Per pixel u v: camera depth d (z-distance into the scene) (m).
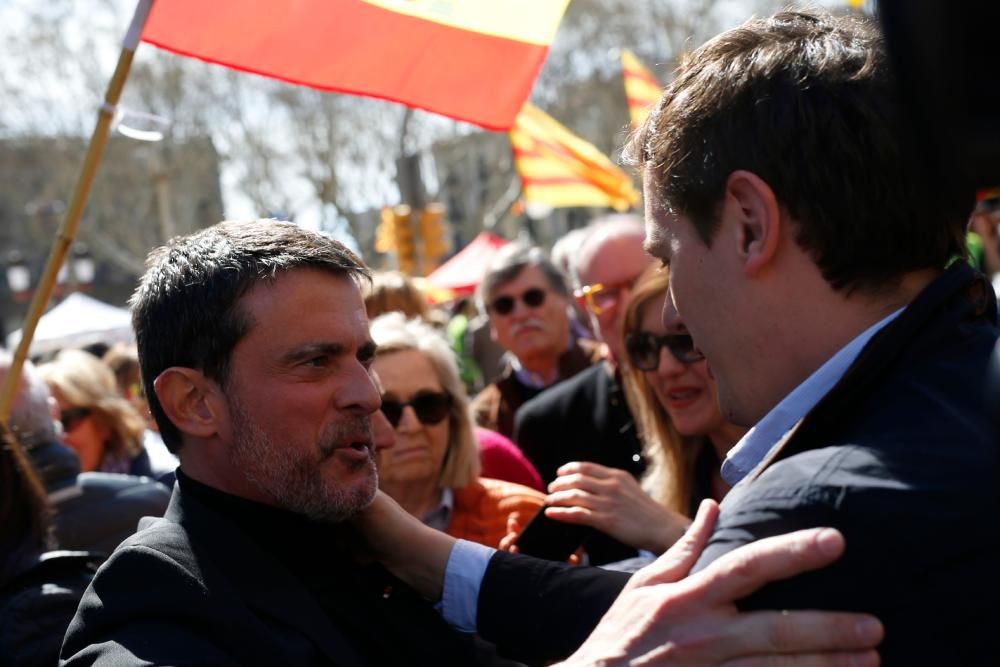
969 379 1.07
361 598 1.65
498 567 1.73
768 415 1.19
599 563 2.52
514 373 4.47
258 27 2.19
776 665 1.01
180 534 1.56
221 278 1.55
